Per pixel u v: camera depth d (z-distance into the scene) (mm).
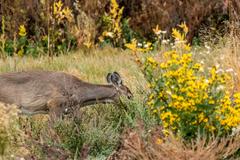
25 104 14680
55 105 14711
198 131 12570
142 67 15195
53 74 14859
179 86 12938
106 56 20984
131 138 12820
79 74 18453
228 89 14055
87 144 13438
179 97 12695
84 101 14969
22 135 12617
